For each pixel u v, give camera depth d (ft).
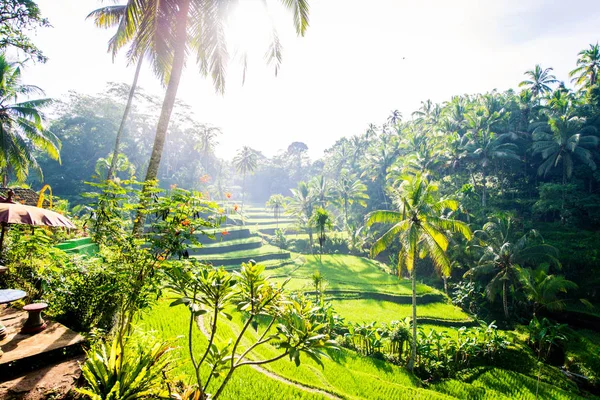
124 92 205.67
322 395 32.99
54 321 21.36
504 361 61.77
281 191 315.99
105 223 19.58
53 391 14.74
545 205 109.19
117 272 18.66
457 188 137.59
